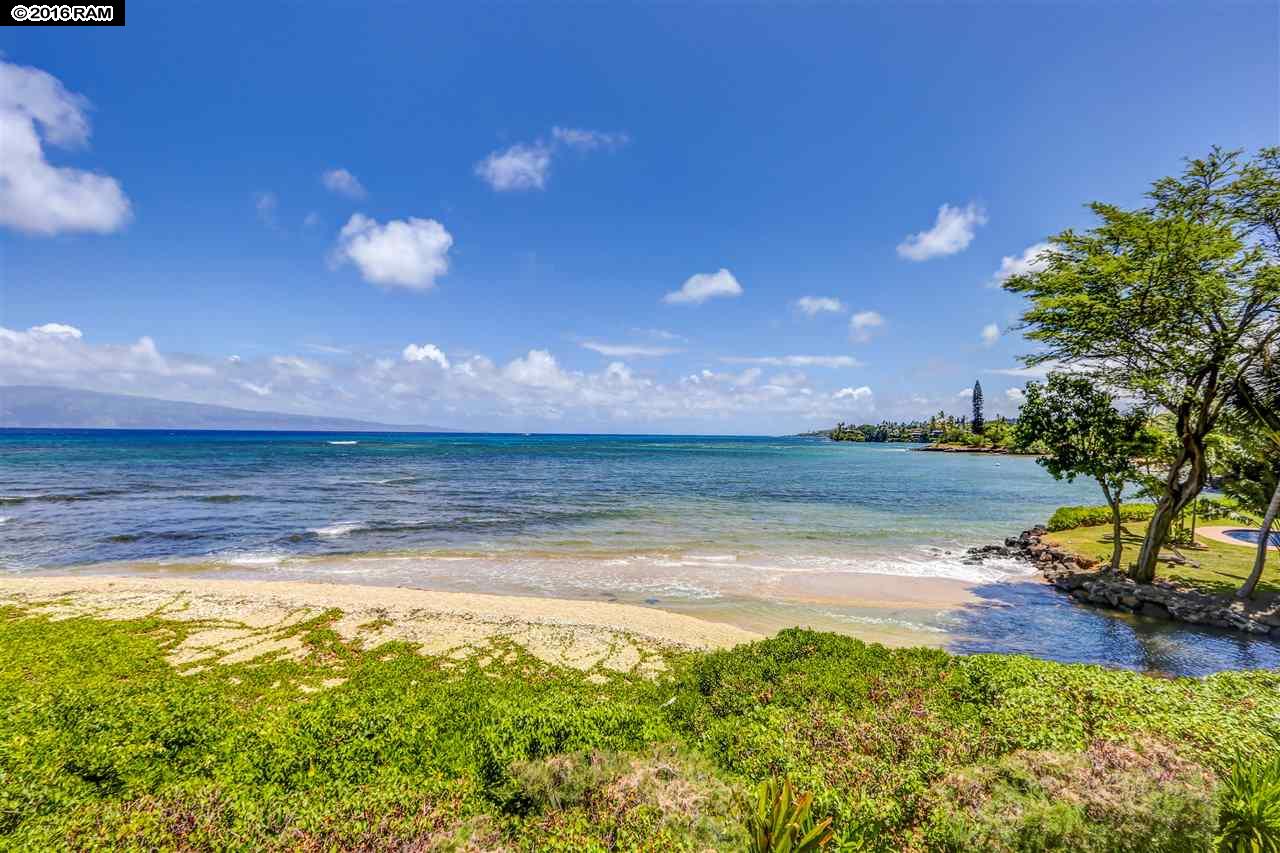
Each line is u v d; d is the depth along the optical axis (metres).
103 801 5.09
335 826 4.80
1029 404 19.19
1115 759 5.84
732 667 9.34
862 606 17.02
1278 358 16.05
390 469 65.12
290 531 27.42
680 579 19.86
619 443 196.25
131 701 7.06
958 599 17.73
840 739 6.51
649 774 5.69
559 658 11.74
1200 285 14.48
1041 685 8.02
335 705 7.43
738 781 5.73
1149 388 16.98
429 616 14.27
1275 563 20.12
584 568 21.31
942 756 6.15
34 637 12.06
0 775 5.16
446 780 5.73
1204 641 14.21
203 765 5.90
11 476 50.31
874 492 49.41
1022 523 33.34
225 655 11.44
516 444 161.38
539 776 5.58
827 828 4.69
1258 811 4.83
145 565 21.14
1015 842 4.72
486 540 26.11
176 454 84.31
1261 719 6.98
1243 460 18.94
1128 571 18.69
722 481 56.31
